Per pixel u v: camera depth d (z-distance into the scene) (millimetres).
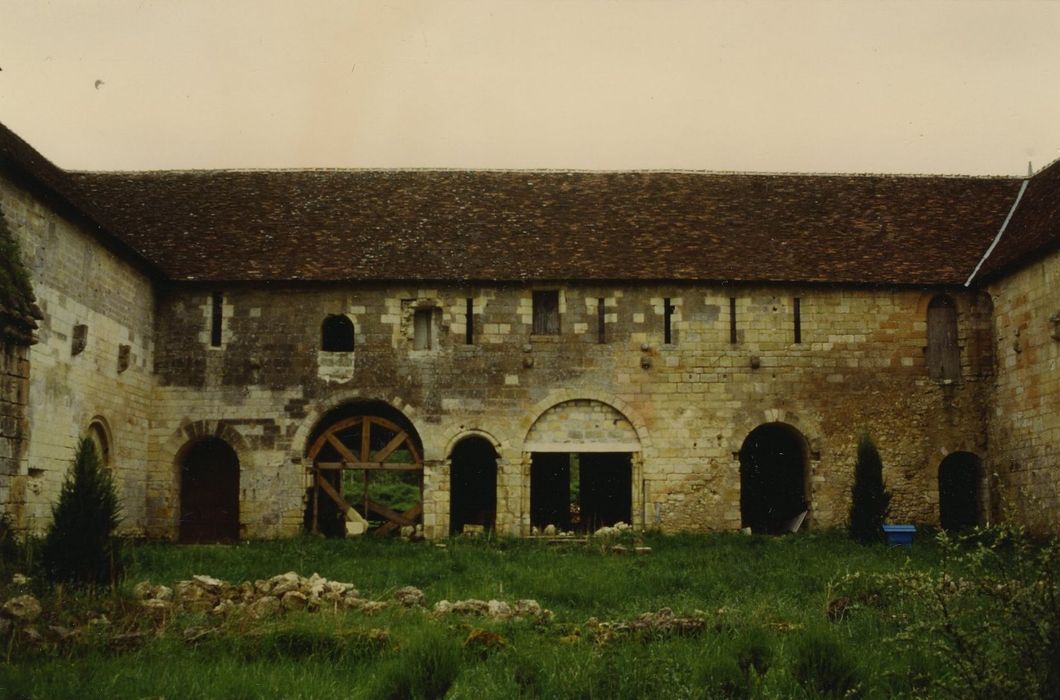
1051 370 25078
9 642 11953
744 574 19094
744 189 30906
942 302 28703
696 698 10352
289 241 28641
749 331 28188
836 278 27938
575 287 28172
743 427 27812
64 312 22203
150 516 27312
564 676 10992
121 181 30547
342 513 30484
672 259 28156
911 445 27922
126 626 13164
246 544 25172
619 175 31250
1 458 16016
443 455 27578
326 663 11930
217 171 31172
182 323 28000
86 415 23375
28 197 20594
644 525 27438
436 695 10562
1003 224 29734
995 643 9547
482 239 28734
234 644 12484
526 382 27891
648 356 27953
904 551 23047
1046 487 25266
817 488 27656
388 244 28578
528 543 25500
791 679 10875
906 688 10602
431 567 20547
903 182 31469
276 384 27797
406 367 27906
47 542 15227
